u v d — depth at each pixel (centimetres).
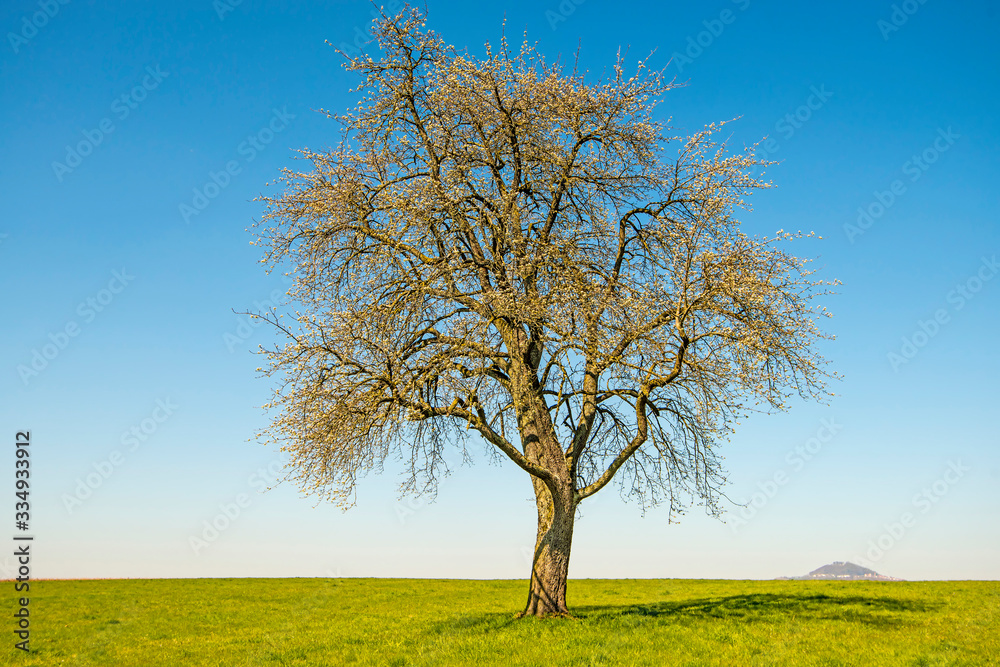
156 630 2059
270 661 1467
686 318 1619
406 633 1738
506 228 1725
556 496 1720
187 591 3284
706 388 1634
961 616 1861
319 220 1738
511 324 1739
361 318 1633
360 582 3866
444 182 1700
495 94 1742
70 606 2667
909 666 1237
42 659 1619
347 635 1795
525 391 1678
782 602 2217
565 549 1733
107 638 1914
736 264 1616
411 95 1816
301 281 1769
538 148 1773
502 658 1323
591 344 1636
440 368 1565
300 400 1592
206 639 1853
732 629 1603
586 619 1702
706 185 1752
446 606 2542
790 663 1255
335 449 1598
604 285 1734
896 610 1997
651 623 1673
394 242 1684
